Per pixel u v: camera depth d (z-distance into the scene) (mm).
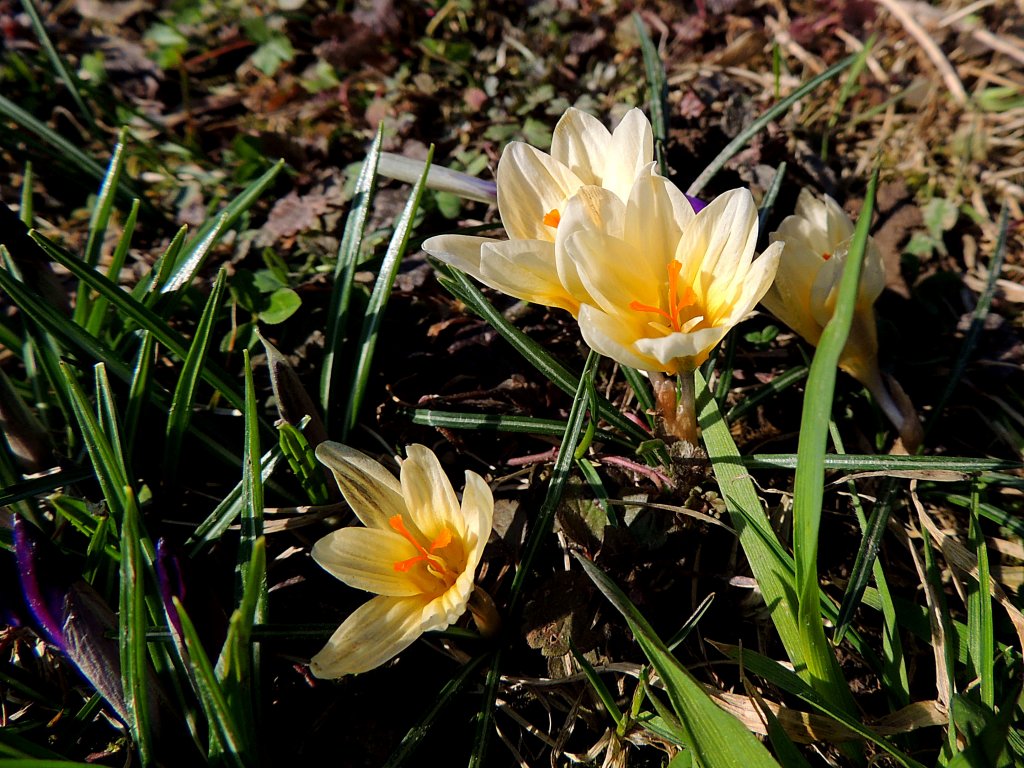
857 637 158
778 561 145
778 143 235
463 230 210
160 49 310
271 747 153
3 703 161
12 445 176
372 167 191
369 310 185
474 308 183
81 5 326
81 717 151
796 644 144
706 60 295
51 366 178
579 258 131
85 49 312
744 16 309
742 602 169
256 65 307
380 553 142
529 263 141
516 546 171
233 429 195
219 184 268
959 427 207
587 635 159
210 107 299
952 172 263
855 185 259
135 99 300
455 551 146
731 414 186
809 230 178
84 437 147
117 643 135
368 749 153
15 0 323
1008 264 240
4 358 222
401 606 140
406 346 210
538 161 156
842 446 178
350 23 295
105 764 151
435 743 156
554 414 199
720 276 139
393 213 235
